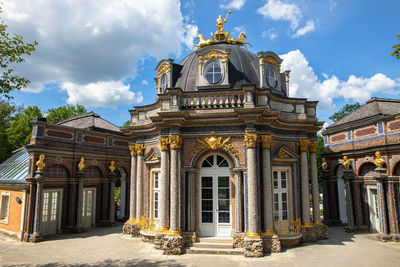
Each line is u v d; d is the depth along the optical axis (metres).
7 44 11.95
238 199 14.59
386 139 17.97
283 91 19.98
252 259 13.07
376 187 19.28
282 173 16.78
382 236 16.91
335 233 19.69
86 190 22.66
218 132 15.22
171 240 14.05
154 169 17.34
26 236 17.78
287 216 16.48
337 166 23.36
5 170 22.75
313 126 17.45
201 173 15.70
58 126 20.38
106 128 26.08
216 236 15.04
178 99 15.34
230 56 18.09
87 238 18.56
